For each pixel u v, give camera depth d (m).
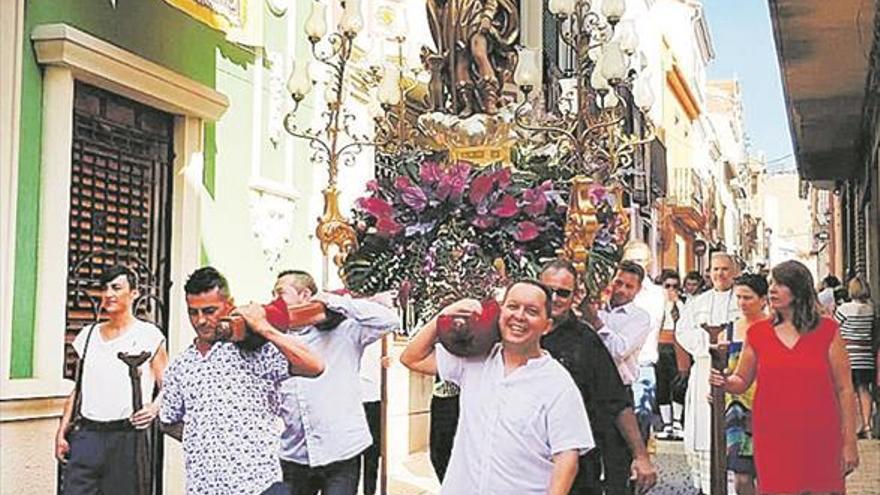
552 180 8.17
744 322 8.45
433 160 8.83
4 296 7.09
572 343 6.29
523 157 8.34
